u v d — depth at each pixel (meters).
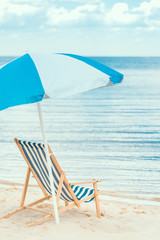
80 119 16.02
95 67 3.37
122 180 6.50
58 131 12.80
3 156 8.38
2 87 2.97
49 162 3.56
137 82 37.88
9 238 3.29
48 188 4.09
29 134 12.23
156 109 19.19
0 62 92.44
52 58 3.39
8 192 5.19
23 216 4.07
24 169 7.21
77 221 3.84
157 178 6.69
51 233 3.41
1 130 13.15
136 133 12.18
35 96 2.77
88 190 4.12
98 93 29.39
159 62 96.75
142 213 4.32
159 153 9.01
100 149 9.44
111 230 3.65
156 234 3.56
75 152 9.03
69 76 3.03
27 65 3.22
